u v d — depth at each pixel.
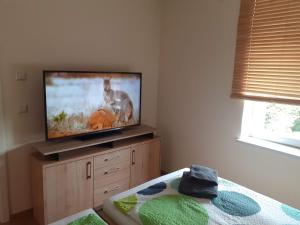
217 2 2.69
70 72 2.42
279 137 2.51
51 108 2.35
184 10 3.05
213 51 2.80
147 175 3.09
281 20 2.21
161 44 3.42
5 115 2.30
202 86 2.96
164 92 3.46
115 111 2.86
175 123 3.36
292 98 2.22
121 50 3.05
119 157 2.73
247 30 2.44
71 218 1.57
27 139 2.47
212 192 1.74
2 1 2.14
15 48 2.27
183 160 3.31
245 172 2.65
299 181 2.26
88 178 2.50
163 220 1.46
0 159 2.29
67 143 2.49
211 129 2.93
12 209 2.47
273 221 1.51
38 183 2.29
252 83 2.47
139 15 3.15
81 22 2.66
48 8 2.41
